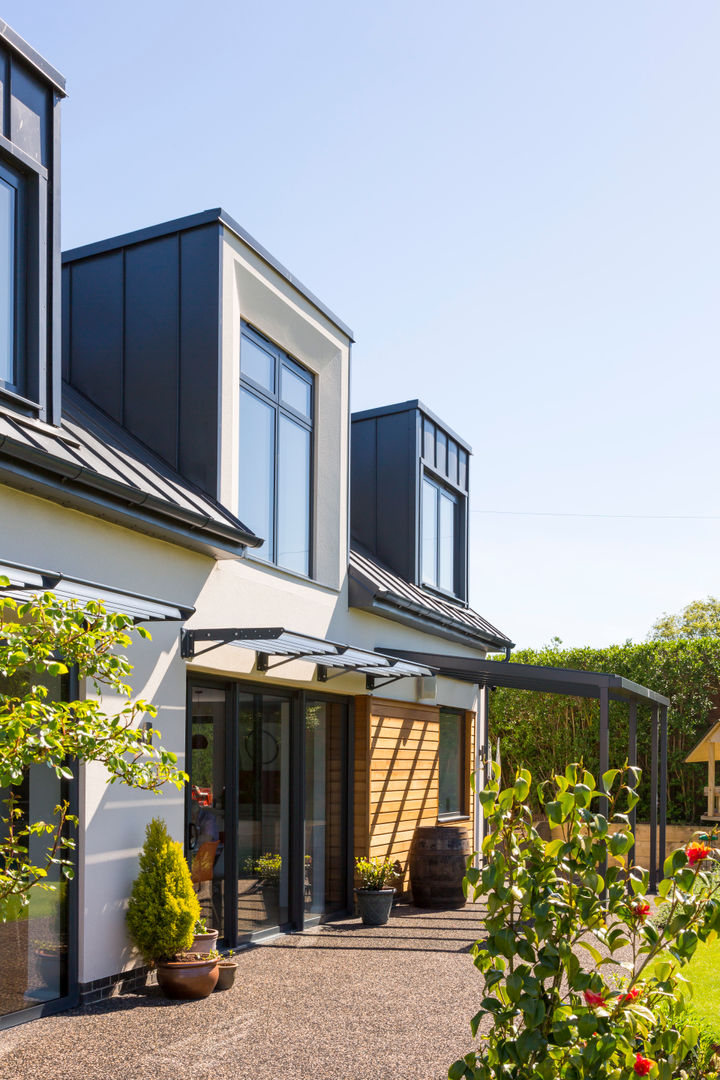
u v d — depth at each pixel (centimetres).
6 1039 661
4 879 455
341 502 1282
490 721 2167
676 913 429
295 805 1132
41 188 805
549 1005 426
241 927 1013
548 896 428
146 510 830
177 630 894
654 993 432
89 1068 607
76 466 729
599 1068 396
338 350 1298
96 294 1079
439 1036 687
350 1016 737
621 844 429
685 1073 436
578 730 2102
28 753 415
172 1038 672
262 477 1117
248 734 1048
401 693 1425
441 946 1030
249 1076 598
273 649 974
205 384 1005
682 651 2012
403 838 1421
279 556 1150
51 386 798
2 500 704
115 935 793
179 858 819
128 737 465
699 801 1970
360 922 1196
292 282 1161
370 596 1287
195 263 1030
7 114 781
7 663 421
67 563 765
